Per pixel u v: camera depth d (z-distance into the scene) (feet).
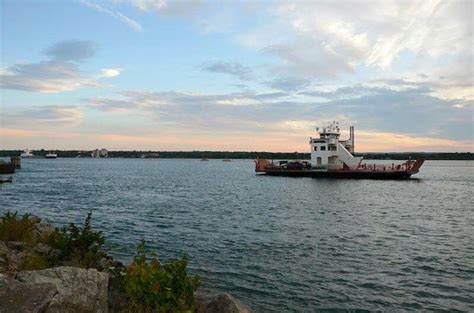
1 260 37.68
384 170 255.91
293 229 95.25
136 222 105.40
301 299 49.06
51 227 64.80
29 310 22.77
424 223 106.32
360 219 112.27
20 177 304.50
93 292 29.07
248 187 224.53
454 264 65.16
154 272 30.27
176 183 261.85
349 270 61.11
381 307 47.16
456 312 46.26
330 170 266.16
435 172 441.68
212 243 78.89
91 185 240.12
